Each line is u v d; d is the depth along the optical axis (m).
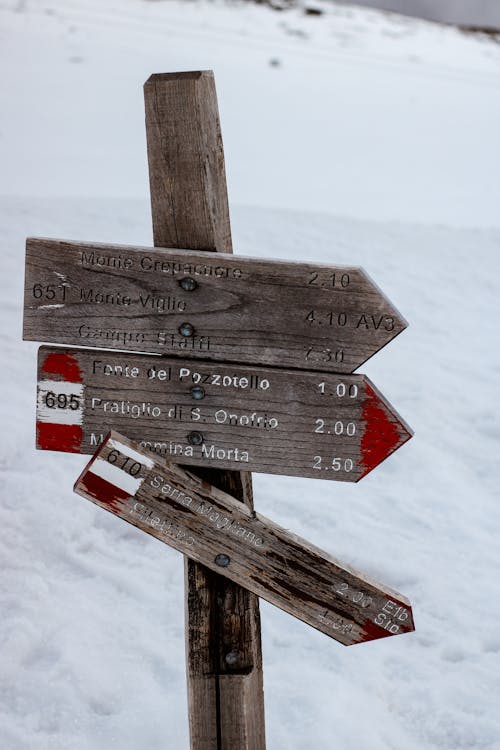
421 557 4.06
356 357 1.63
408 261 8.99
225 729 1.85
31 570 3.67
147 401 1.70
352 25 58.59
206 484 1.72
